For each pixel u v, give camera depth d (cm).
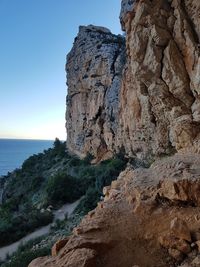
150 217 831
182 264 652
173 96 1775
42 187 4981
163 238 728
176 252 688
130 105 2766
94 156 5269
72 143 6606
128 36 1977
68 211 3516
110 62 4762
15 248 2641
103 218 862
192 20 1666
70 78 6456
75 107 6300
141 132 2652
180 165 1084
